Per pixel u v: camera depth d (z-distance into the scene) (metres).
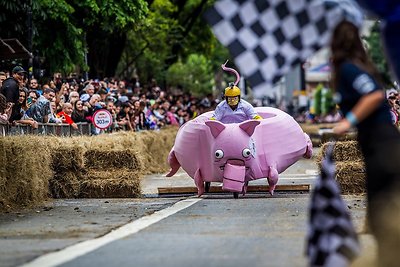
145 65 93.75
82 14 62.50
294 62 17.27
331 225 15.08
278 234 22.64
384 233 16.39
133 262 18.22
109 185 37.66
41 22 57.84
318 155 38.38
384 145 16.62
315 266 15.07
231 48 17.30
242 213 28.56
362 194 36.19
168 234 22.95
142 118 64.38
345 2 17.09
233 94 36.03
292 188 38.12
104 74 78.19
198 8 97.19
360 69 16.69
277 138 35.66
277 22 17.25
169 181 48.47
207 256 18.91
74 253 19.64
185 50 102.38
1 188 31.36
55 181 37.50
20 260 18.80
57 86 55.72
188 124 36.25
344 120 16.55
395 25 17.08
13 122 38.31
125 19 63.31
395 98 41.44
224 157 34.28
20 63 56.88
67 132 47.16
